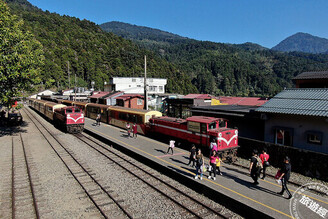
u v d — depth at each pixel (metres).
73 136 24.53
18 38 21.44
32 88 24.89
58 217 8.66
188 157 15.46
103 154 17.30
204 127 15.74
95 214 8.92
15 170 13.80
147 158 15.15
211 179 11.50
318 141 13.53
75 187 11.45
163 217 8.63
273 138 15.85
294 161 13.22
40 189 11.12
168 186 11.59
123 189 11.14
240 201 9.08
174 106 32.69
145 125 22.83
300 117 14.32
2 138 22.95
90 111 37.69
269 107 15.68
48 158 16.28
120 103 39.41
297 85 21.25
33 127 30.53
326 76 18.98
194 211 8.98
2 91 21.11
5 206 9.52
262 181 11.40
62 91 67.81
